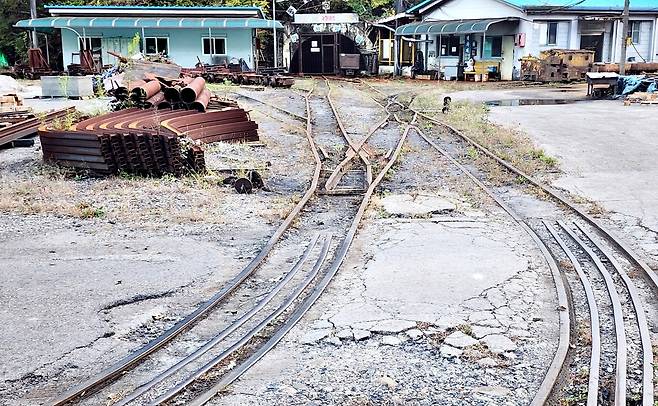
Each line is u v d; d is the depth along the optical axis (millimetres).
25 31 44500
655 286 6684
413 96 28141
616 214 9641
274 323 6023
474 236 8555
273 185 11867
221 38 39250
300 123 19766
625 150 14531
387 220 9422
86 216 9586
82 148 12203
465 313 6125
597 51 37656
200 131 15000
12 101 20109
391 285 6840
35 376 5121
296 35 45875
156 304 6488
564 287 6707
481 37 38344
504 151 14789
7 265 7531
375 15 56188
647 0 38969
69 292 6738
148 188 11133
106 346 5605
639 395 4777
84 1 45469
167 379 5062
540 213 9859
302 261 7660
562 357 5238
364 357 5367
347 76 41844
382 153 14906
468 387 4898
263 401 4738
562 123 18938
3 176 12148
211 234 8828
